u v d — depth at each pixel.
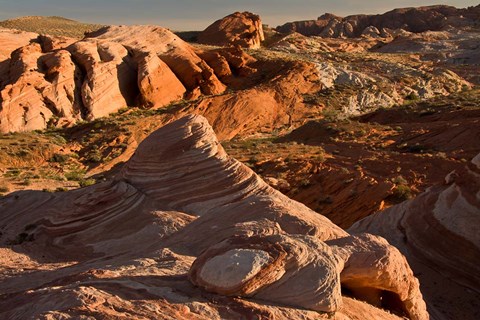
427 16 166.62
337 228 12.05
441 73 77.88
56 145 46.22
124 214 16.61
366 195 25.45
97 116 56.09
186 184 17.27
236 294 7.73
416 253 14.97
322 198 26.64
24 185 35.19
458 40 113.50
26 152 43.78
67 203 18.53
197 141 17.72
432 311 12.45
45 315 6.62
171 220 15.96
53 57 57.78
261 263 7.81
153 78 61.34
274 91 62.72
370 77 73.38
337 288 8.02
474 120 40.16
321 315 7.86
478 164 14.62
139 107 60.28
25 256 15.68
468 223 14.20
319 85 67.06
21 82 53.22
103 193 17.56
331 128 44.69
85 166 43.47
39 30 146.12
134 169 18.00
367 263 9.31
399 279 9.63
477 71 83.44
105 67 59.78
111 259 12.84
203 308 7.31
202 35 114.25
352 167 30.16
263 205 12.23
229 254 8.03
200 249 11.58
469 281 13.68
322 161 31.92
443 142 36.09
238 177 17.33
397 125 44.19
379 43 122.75
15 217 19.11
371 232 16.52
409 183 26.86
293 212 11.95
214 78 67.12
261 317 7.28
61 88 55.78
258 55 78.62
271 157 34.53
